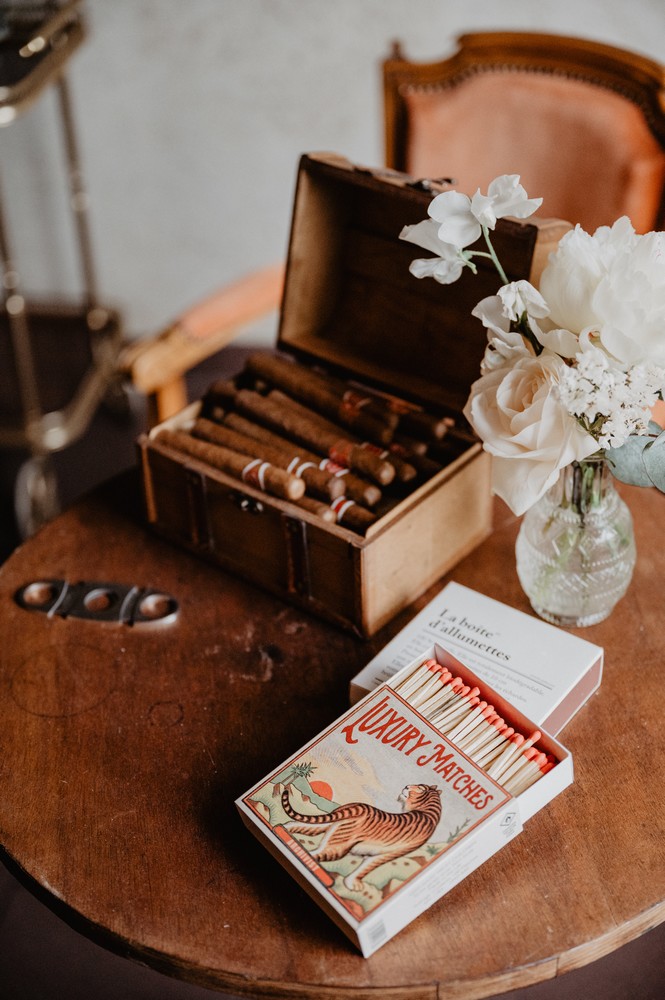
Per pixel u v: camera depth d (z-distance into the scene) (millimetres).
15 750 1113
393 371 1491
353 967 888
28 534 2527
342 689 1172
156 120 2717
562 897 934
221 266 2984
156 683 1190
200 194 2840
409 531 1214
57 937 1328
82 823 1029
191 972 907
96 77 2660
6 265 2412
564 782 1002
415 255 1440
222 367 3016
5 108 1917
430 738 991
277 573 1293
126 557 1393
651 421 1051
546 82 1685
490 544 1375
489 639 1146
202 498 1320
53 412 2791
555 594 1192
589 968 1224
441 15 2422
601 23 2342
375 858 901
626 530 1157
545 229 1179
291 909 938
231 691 1175
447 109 1758
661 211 1688
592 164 1681
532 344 1055
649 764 1051
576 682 1082
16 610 1305
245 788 1060
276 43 2539
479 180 1798
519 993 1200
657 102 1601
